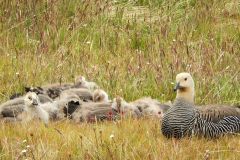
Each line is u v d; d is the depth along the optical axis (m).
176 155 12.87
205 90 17.75
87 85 18.00
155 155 12.91
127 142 13.36
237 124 14.06
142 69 18.73
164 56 19.48
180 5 24.05
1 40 20.98
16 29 21.56
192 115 13.77
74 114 16.06
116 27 22.41
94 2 22.92
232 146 13.49
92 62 20.00
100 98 17.14
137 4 24.39
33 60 19.53
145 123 14.88
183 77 13.95
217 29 22.61
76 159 13.02
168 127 13.79
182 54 19.62
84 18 22.34
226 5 24.23
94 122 15.68
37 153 13.05
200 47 20.22
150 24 22.44
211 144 13.56
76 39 21.48
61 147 13.37
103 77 18.58
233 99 17.50
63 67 19.16
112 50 20.98
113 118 15.80
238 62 19.30
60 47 20.56
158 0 24.20
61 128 14.62
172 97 17.95
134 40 21.69
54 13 22.11
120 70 19.02
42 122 15.06
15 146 13.41
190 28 22.44
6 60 19.52
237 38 22.05
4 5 21.98
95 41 21.64
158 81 18.19
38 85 18.28
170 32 22.17
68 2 22.75
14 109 15.81
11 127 14.59
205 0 24.03
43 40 20.75
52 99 17.25
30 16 21.95
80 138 13.48
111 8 23.19
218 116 13.91
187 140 13.53
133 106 16.23
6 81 18.36
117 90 17.95
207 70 18.50
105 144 13.29
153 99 17.17
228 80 18.06
